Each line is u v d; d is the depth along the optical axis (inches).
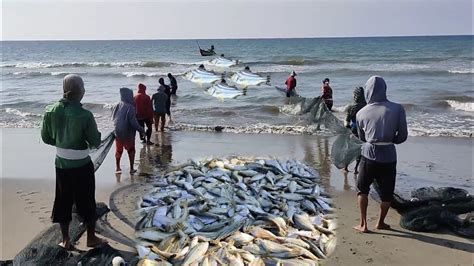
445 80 1059.9
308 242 225.0
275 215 257.6
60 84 1109.7
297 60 1739.7
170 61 1930.4
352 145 336.8
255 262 199.5
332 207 290.7
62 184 209.3
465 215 266.2
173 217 252.1
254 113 681.6
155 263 197.9
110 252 207.0
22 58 2454.5
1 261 204.7
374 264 210.4
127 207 287.4
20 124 629.9
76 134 203.3
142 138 477.4
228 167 337.7
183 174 331.6
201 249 210.2
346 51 2472.9
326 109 463.8
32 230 249.0
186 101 804.6
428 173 369.7
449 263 210.2
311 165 392.5
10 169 390.6
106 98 863.7
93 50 3331.7
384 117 231.3
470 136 511.2
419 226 248.4
